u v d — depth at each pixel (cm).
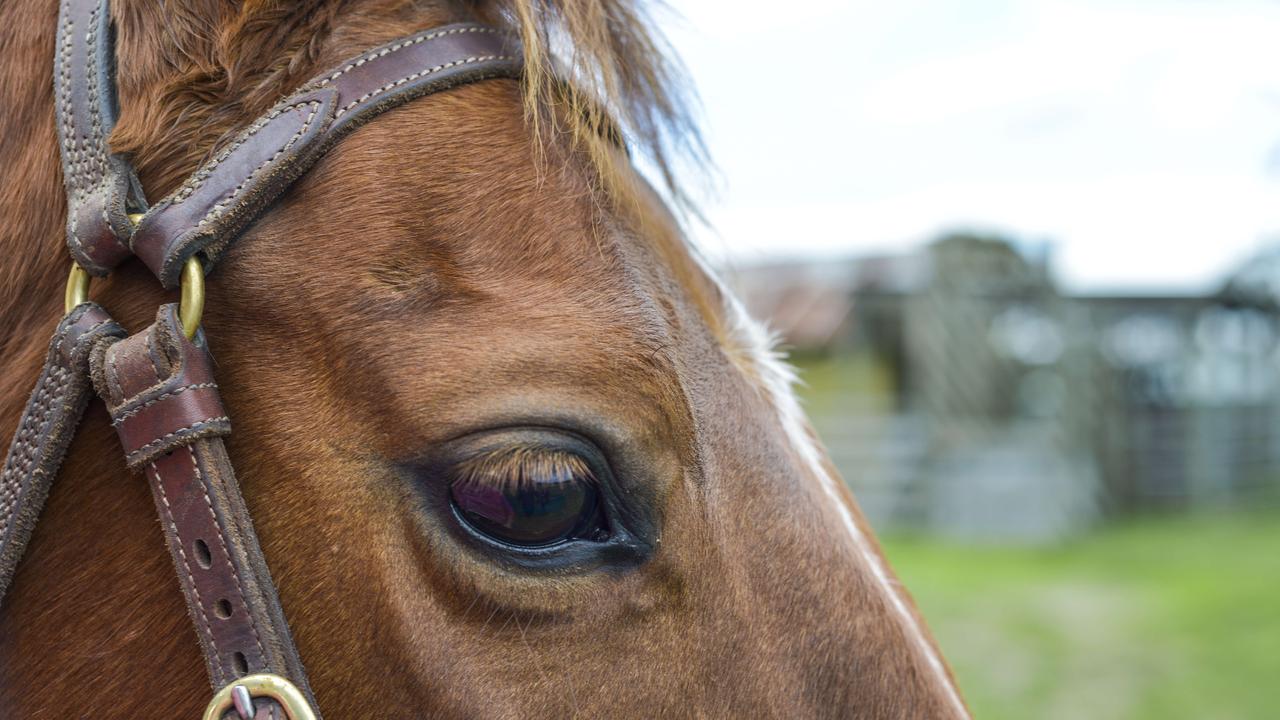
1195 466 1265
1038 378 1324
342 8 103
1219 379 1346
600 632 94
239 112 98
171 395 88
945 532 1083
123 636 92
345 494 91
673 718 95
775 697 100
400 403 90
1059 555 944
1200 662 596
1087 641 641
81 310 92
